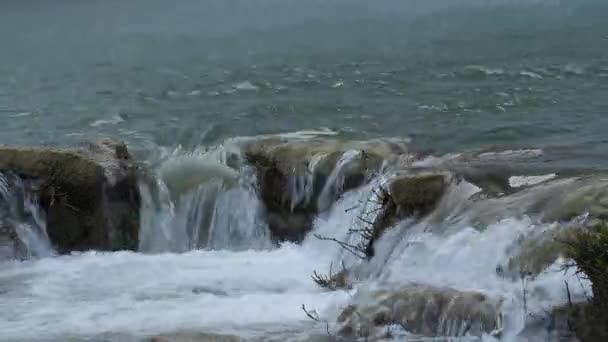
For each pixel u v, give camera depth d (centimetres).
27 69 8194
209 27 10769
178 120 5222
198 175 3947
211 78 6919
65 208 3703
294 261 3453
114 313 2872
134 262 3484
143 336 2670
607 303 2397
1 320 2838
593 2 9431
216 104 5722
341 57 7581
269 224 3741
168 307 2906
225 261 3475
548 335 2442
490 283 2692
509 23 8812
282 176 3734
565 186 3005
